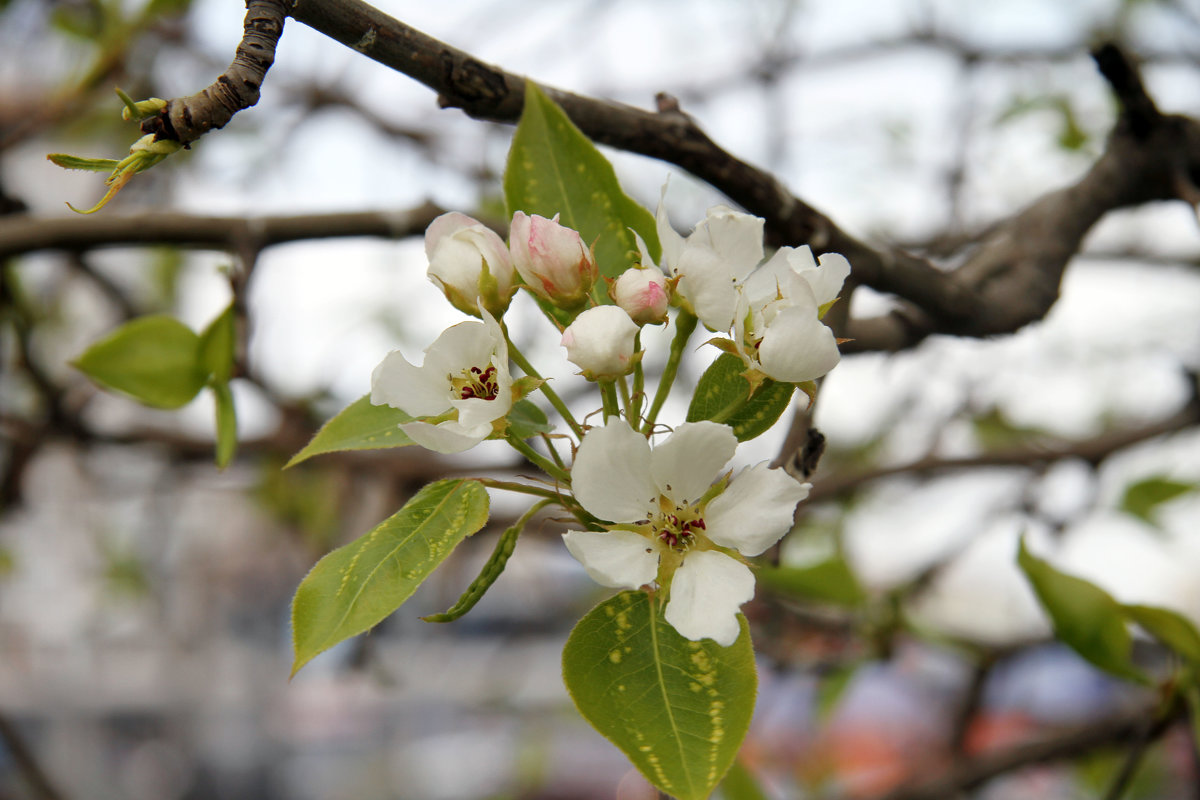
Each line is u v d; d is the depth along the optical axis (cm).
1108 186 43
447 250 32
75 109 58
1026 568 41
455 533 31
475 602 30
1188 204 42
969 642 66
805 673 63
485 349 31
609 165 35
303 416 66
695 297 31
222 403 42
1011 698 89
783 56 75
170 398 41
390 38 32
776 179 37
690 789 29
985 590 82
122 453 84
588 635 30
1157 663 58
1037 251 42
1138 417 81
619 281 31
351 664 67
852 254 38
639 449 30
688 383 63
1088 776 82
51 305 78
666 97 37
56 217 43
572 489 30
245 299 42
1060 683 93
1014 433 84
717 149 37
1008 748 61
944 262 66
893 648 64
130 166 28
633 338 30
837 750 94
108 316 78
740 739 29
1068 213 43
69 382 67
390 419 34
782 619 63
